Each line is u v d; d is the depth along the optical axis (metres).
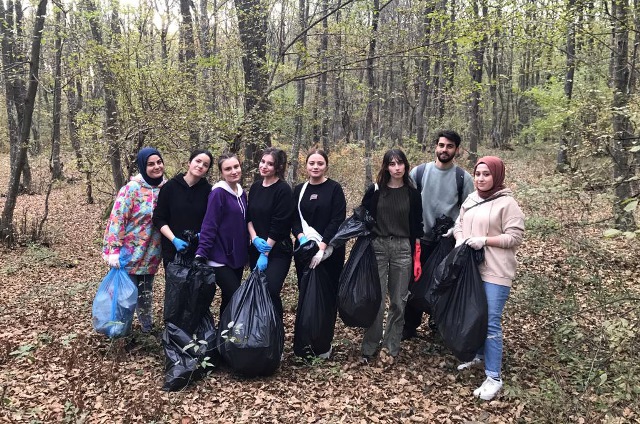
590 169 4.67
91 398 3.73
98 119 9.55
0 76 10.78
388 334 4.45
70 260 8.66
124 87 7.99
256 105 7.83
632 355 3.51
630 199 3.10
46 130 23.98
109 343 4.76
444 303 3.84
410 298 4.47
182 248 4.28
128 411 3.52
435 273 3.90
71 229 11.38
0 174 20.28
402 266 4.29
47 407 3.56
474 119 17.48
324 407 3.63
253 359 3.95
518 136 26.61
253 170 7.78
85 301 6.14
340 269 4.58
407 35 7.98
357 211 4.26
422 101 19.38
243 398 3.78
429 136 17.27
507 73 24.67
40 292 6.55
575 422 3.15
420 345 4.78
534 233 5.65
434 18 7.69
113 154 8.70
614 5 7.00
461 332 3.71
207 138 7.77
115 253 4.51
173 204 4.41
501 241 3.71
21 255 8.84
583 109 5.49
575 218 6.16
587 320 4.56
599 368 3.74
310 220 4.33
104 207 13.65
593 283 5.44
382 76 21.73
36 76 9.02
